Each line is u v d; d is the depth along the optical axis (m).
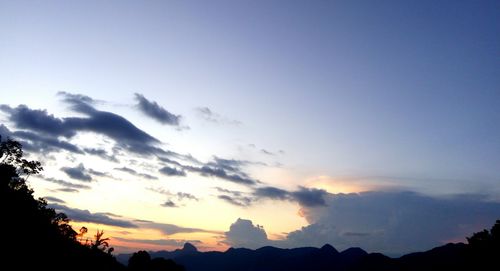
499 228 84.31
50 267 67.50
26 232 66.31
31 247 64.56
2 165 78.75
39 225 74.00
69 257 77.94
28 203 79.50
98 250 96.69
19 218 67.75
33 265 62.50
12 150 81.25
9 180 79.62
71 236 95.75
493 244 83.38
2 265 56.06
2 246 58.97
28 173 85.25
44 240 70.81
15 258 59.41
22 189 84.44
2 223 63.19
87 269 85.81
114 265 104.81
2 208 66.44
